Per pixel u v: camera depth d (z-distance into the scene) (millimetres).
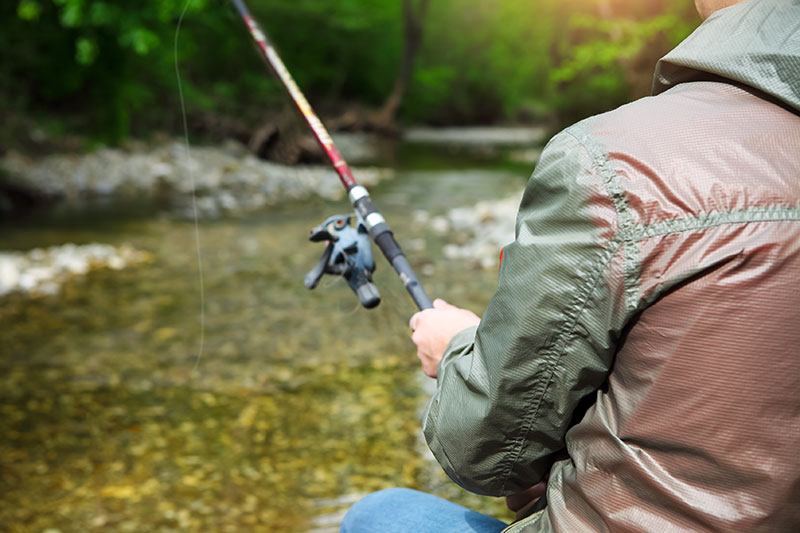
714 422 998
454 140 24781
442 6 34594
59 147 13281
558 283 1084
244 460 3506
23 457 3562
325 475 3350
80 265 7148
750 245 989
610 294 1052
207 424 3877
